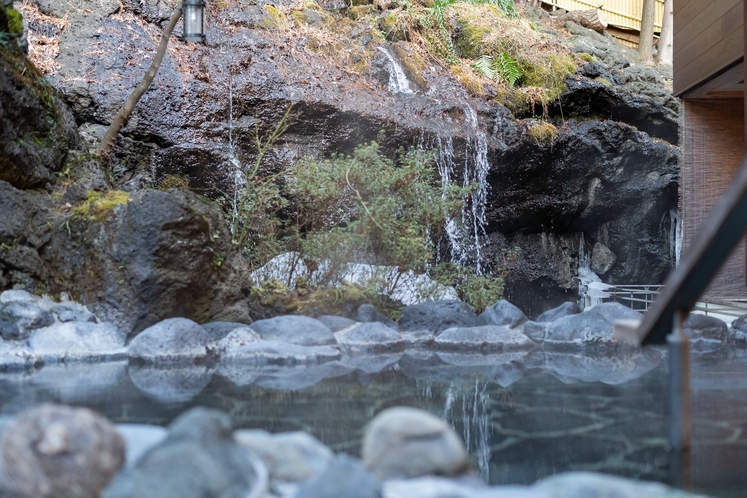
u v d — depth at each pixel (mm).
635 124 11406
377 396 3414
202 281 5422
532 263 10273
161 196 5258
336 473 1772
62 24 7609
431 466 1969
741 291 8273
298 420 2869
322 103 8148
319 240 6109
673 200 11336
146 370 4207
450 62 10484
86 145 6660
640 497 1797
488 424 2838
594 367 4395
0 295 5035
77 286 5371
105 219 5363
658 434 2645
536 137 9680
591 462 2295
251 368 4336
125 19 7980
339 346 5148
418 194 6590
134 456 2031
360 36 9875
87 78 7266
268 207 6812
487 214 9594
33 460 1794
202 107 7590
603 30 15203
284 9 9633
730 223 1982
